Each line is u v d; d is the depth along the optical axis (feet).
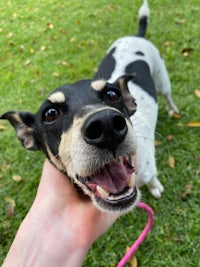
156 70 1.15
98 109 0.53
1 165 1.23
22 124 0.77
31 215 0.68
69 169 0.63
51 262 0.63
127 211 0.58
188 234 0.92
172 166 1.07
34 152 1.23
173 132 1.17
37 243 0.64
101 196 0.58
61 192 0.70
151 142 0.94
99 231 0.68
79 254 0.65
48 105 0.65
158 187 1.01
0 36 1.97
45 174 0.74
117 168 0.59
